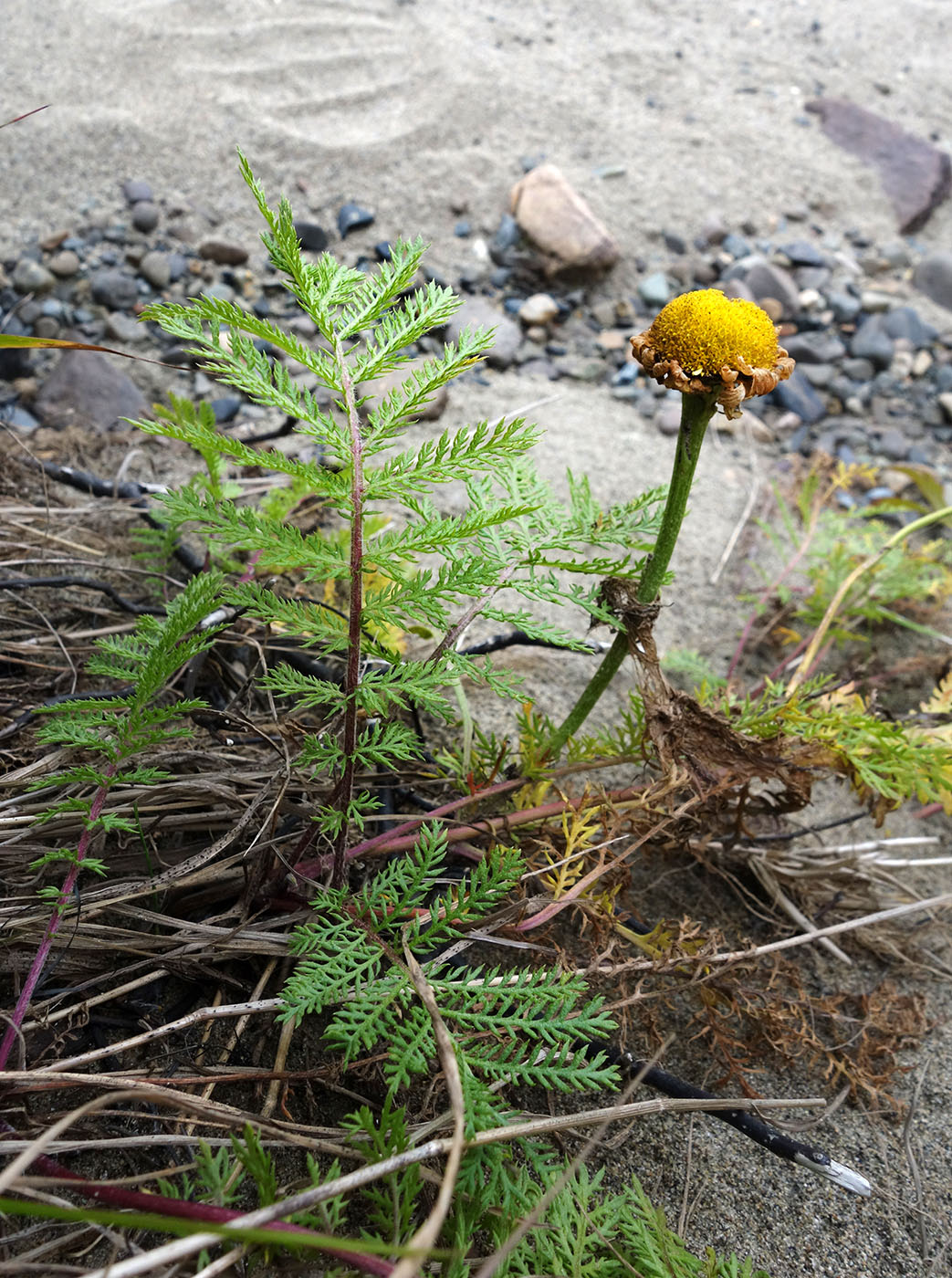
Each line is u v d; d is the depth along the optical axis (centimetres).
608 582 13
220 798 14
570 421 28
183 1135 11
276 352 28
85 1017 12
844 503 27
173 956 13
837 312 33
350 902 12
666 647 23
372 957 11
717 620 24
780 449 29
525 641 18
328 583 19
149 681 11
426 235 32
